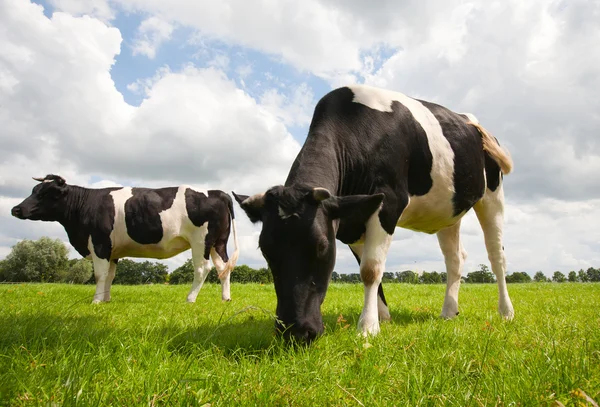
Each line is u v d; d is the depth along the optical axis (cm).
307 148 491
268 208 392
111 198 1071
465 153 624
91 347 317
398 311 731
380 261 499
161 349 322
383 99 567
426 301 940
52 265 6500
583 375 264
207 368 298
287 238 378
